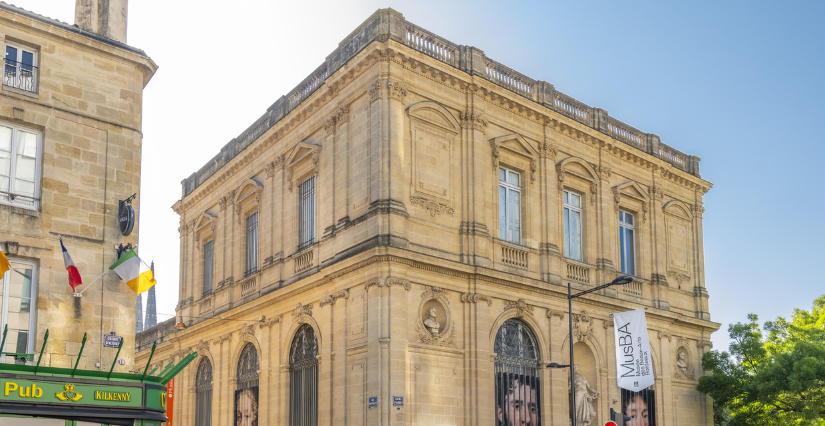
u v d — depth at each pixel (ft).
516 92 115.96
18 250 64.85
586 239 123.13
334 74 109.19
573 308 116.57
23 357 63.98
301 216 116.88
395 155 99.09
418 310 97.04
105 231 70.08
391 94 100.42
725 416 144.25
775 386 120.67
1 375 58.39
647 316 129.39
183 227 152.76
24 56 69.15
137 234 71.97
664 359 130.93
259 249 125.49
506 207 112.88
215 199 141.79
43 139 68.49
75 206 68.85
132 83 74.69
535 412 108.47
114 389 63.82
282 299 114.73
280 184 122.21
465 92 109.50
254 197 129.18
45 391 60.29
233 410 124.16
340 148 107.76
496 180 110.42
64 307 66.33
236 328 126.52
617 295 125.08
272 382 114.52
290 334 112.47
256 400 119.03
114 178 71.72
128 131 73.41
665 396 129.08
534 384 109.50
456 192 105.81
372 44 101.55
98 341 67.56
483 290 104.06
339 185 106.93
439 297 99.76
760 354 129.90
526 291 109.81
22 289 65.26
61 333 65.72
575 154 123.85
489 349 103.04
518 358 108.47
